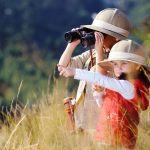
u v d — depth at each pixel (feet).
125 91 22.68
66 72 22.97
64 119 26.48
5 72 304.30
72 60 25.20
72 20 435.12
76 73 22.86
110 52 23.40
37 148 24.29
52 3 428.15
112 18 24.38
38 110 28.43
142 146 23.07
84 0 458.50
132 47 23.08
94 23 24.63
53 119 26.40
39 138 25.43
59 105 28.37
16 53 335.67
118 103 22.80
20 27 391.86
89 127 24.02
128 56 23.00
